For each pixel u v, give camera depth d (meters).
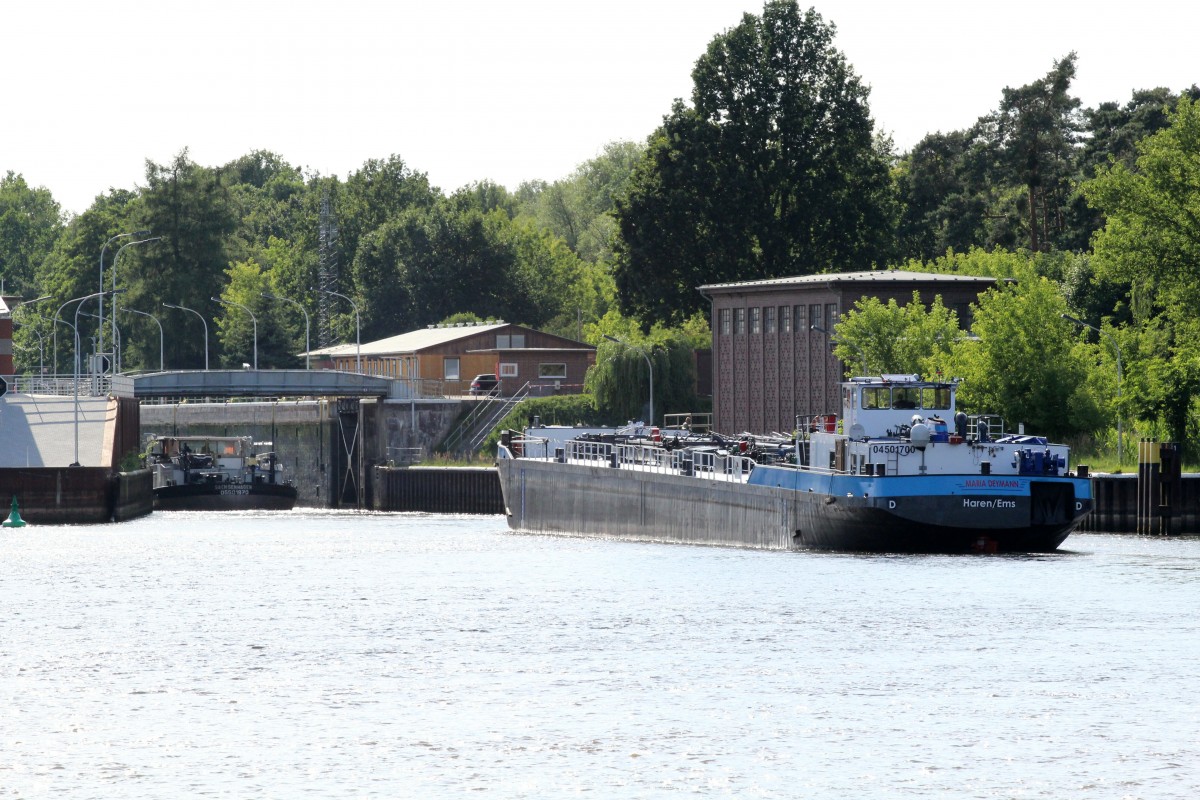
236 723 107.50
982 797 89.81
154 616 156.12
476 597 166.88
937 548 179.62
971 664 122.75
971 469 177.00
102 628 148.12
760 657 126.94
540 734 103.44
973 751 98.50
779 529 192.38
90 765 97.62
